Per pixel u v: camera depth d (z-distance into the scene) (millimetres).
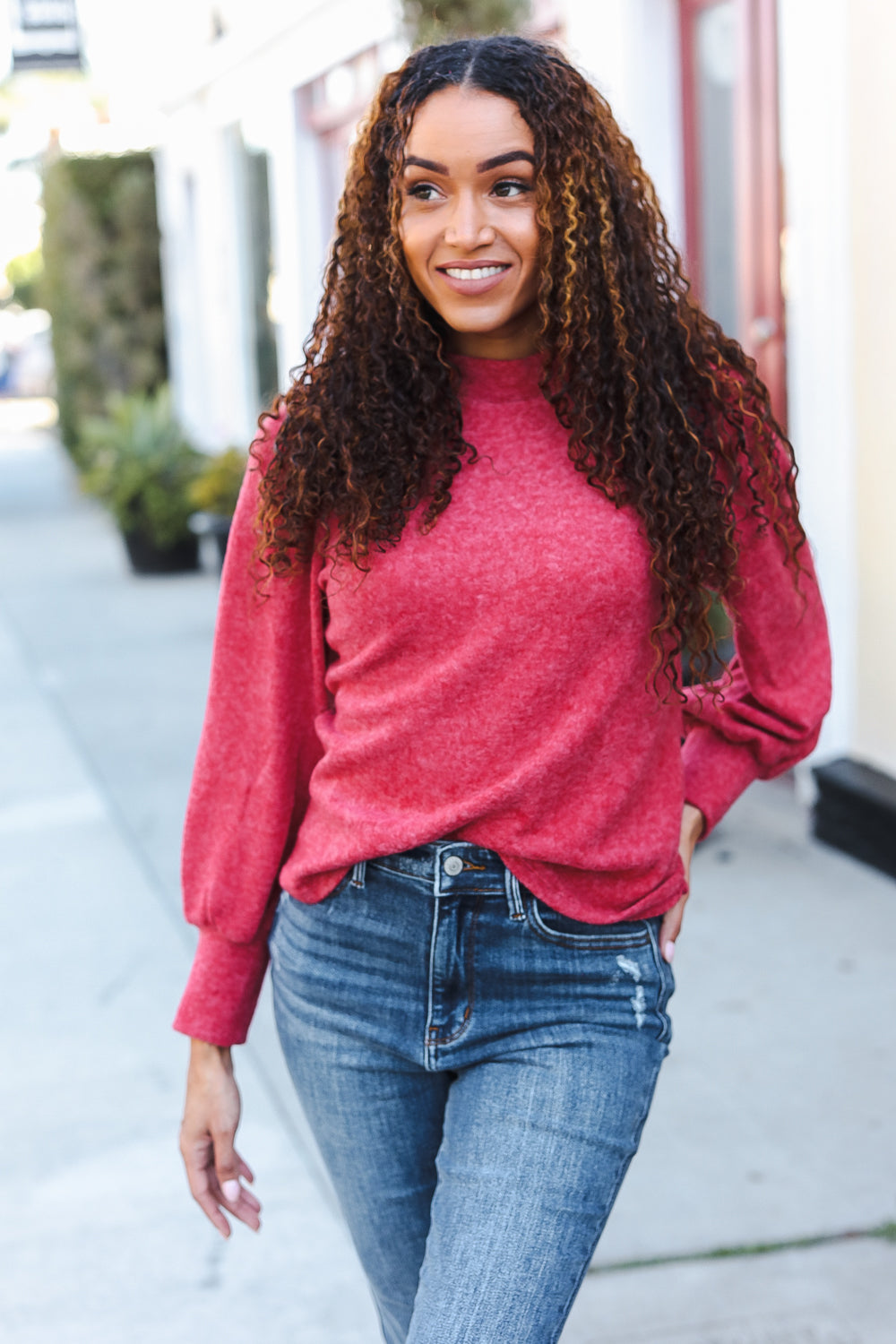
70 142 13906
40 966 3977
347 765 1536
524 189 1472
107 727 6438
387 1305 1663
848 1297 2416
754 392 1556
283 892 1675
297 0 8375
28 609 9328
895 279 4023
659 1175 2805
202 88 10914
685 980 3633
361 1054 1544
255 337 10625
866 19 4016
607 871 1497
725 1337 2324
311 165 8945
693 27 5152
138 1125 3117
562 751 1445
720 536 1510
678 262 1593
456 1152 1458
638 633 1466
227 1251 2670
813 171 4285
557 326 1479
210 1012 1685
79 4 11961
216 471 8992
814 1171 2791
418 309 1511
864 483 4246
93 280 13352
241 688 1646
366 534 1463
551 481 1476
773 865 4344
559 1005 1493
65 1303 2535
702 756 1680
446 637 1454
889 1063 3186
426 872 1483
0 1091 3287
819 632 1667
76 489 15047
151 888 4527
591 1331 2354
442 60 1479
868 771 4328
